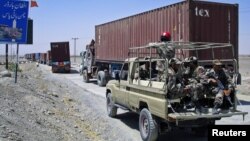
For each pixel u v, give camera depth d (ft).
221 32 56.34
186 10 53.78
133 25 71.05
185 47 30.94
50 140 24.79
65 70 144.46
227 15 56.85
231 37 57.21
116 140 29.37
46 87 56.90
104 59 87.35
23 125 26.04
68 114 37.55
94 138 29.27
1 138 20.68
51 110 36.70
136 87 30.76
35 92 45.78
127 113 41.47
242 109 45.93
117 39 79.41
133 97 31.50
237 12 57.41
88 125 34.17
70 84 81.51
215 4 55.67
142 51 60.44
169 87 25.81
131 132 32.45
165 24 59.06
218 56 55.06
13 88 42.27
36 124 28.02
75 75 127.03
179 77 26.99
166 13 58.85
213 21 55.62
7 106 30.40
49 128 28.50
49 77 95.25
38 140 23.65
